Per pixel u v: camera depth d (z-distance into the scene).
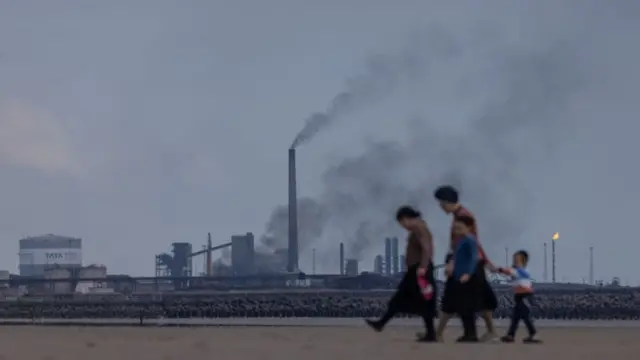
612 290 154.25
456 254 36.75
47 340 37.50
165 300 164.88
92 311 156.75
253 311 160.38
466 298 36.75
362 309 158.50
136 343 34.97
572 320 128.12
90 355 29.23
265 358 28.48
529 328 39.41
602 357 30.02
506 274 39.38
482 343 36.41
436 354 30.02
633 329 71.00
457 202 37.09
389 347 32.81
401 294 37.09
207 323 99.94
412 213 36.66
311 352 30.42
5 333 47.62
